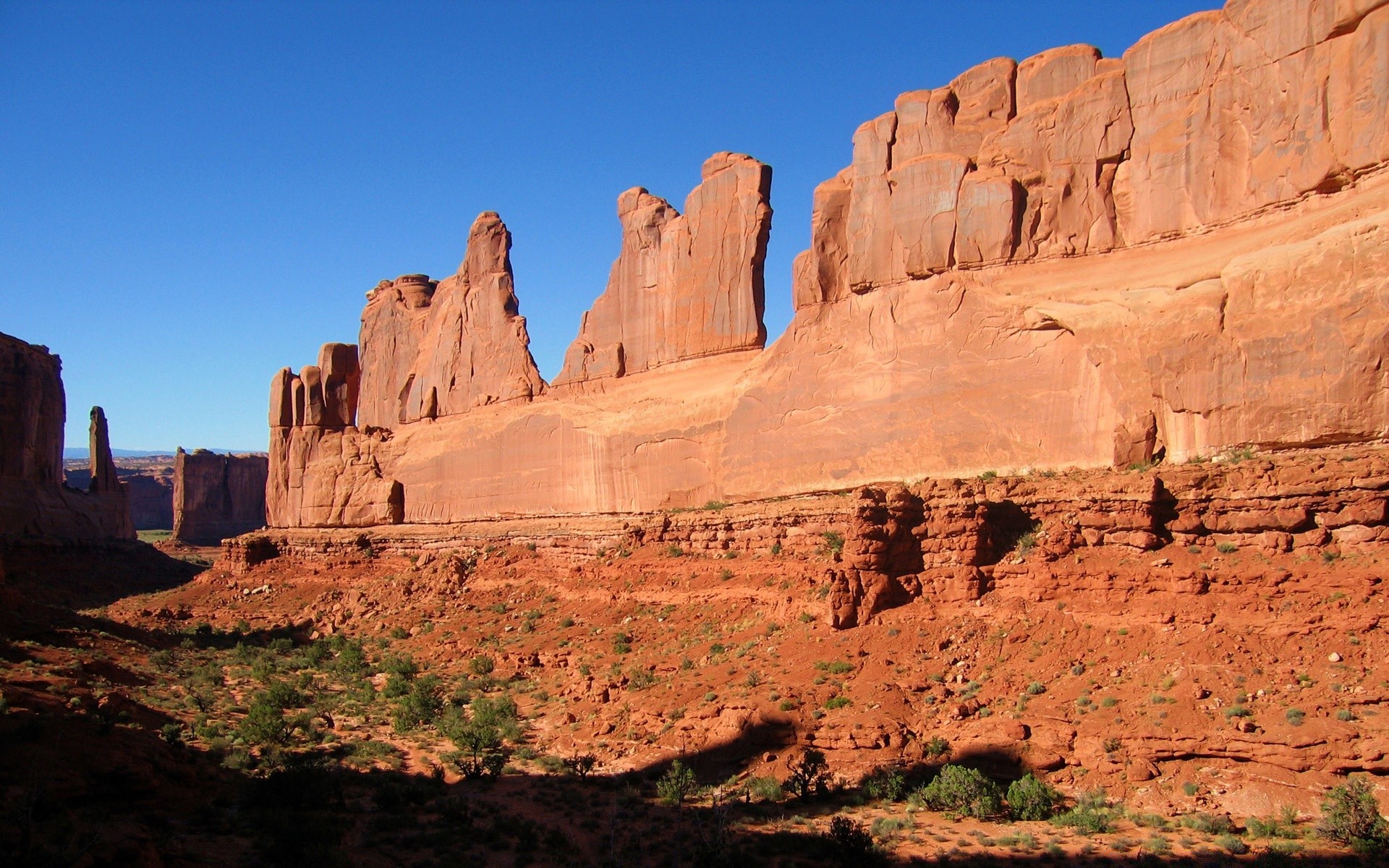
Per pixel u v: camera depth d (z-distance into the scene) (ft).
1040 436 109.19
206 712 118.83
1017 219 119.44
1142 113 114.52
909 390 122.62
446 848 75.00
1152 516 91.09
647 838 76.95
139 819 73.61
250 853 69.77
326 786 86.17
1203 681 77.36
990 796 74.38
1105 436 103.40
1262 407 91.30
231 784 88.07
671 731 97.14
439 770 98.17
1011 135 123.13
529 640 140.97
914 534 103.55
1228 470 89.15
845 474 128.36
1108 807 72.28
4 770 71.72
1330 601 78.48
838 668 95.04
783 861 69.62
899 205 127.75
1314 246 90.53
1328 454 85.56
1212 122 107.86
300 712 122.93
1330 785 67.21
